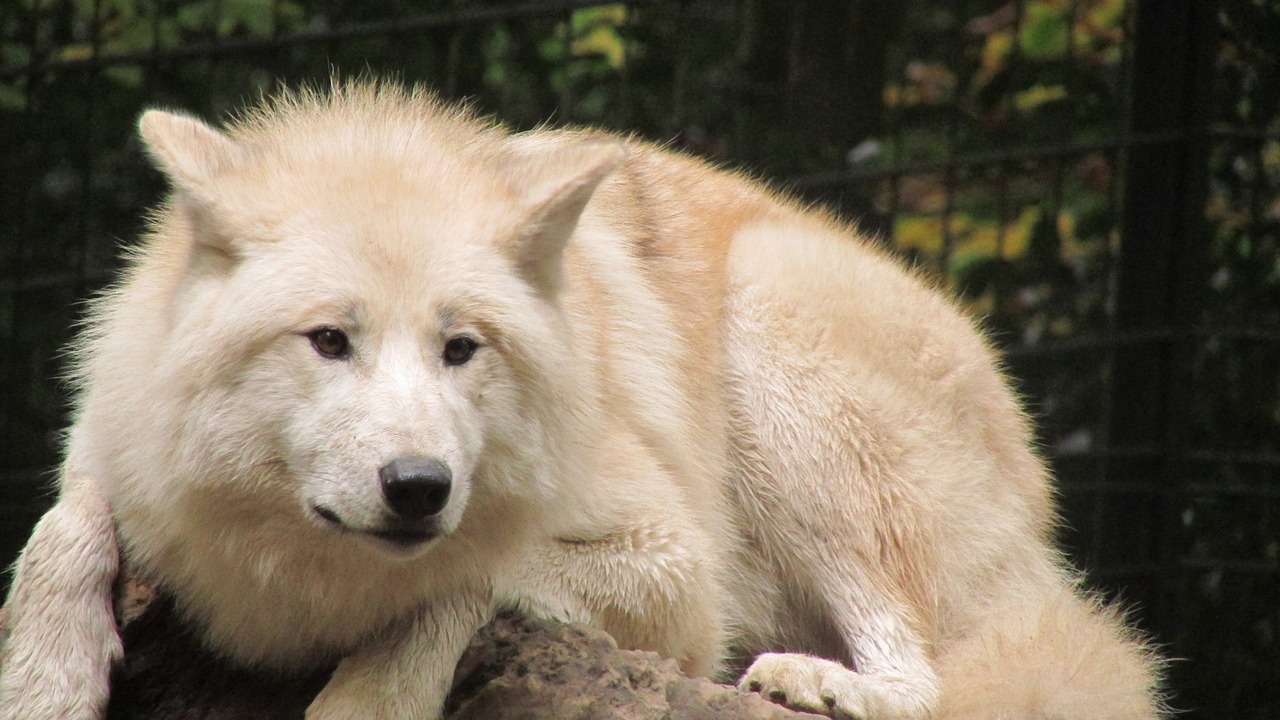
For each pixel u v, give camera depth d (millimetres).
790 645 9211
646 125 15930
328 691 6988
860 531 8789
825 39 15531
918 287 9812
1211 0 13672
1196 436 14555
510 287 6855
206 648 7441
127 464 6949
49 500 14266
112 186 15375
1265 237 14781
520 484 6953
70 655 6867
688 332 8945
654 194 9516
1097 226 16453
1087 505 14836
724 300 9141
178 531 6887
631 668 7125
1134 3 14031
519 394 6875
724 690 7105
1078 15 16859
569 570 7672
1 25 15461
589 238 8633
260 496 6633
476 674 7215
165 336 6820
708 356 9000
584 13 16500
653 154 9859
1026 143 16078
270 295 6504
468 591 7242
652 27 16078
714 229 9492
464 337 6652
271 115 7984
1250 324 14656
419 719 6992
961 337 9680
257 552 6832
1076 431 15500
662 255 9188
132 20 15891
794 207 10391
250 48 13648
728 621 8656
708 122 15969
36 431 14633
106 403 7164
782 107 15883
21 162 15078
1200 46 13680
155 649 7406
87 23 16328
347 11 15836
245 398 6523
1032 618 8656
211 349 6559
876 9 15719
